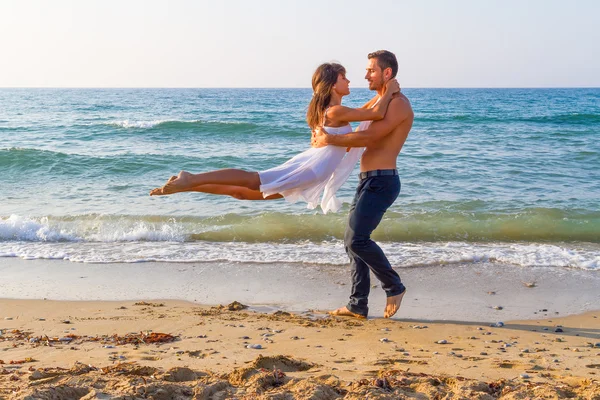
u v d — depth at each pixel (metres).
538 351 4.68
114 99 78.38
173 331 5.17
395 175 5.37
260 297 6.57
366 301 5.78
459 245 8.94
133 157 16.84
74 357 4.29
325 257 8.19
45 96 97.50
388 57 5.18
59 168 15.52
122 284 7.05
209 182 4.76
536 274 7.38
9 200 12.43
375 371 3.95
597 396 3.24
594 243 9.20
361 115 4.97
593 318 5.80
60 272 7.59
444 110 46.88
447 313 5.96
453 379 3.62
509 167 16.08
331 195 5.40
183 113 42.03
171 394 3.26
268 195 4.96
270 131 24.25
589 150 19.09
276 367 3.95
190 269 7.70
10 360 4.23
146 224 10.21
